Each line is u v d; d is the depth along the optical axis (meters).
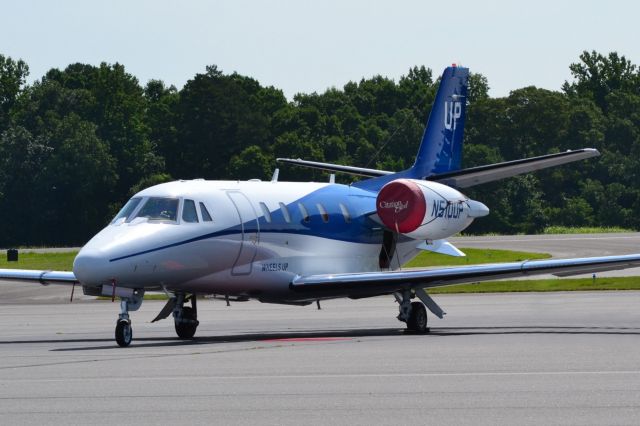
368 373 46.34
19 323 88.69
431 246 88.38
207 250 69.50
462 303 105.31
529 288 126.75
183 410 36.84
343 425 33.88
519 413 35.41
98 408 37.44
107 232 66.94
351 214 81.88
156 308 110.06
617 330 70.50
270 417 35.31
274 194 76.62
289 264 76.00
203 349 60.06
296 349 58.84
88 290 65.81
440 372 46.38
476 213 83.94
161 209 68.81
